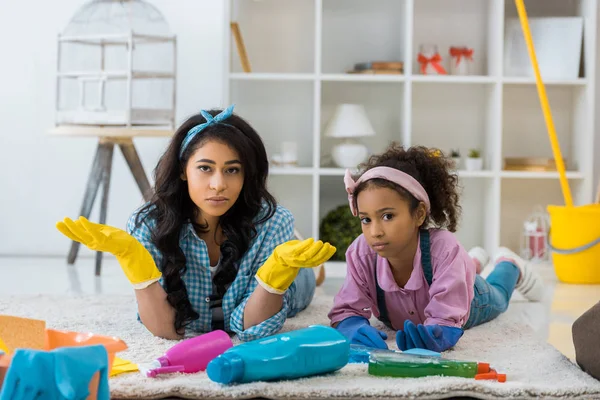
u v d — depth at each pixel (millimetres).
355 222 3168
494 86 3145
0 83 3383
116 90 3260
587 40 3148
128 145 2908
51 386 1000
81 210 2928
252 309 1614
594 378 1399
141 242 1702
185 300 1675
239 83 3361
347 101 3371
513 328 1871
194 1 3357
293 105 3381
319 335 1361
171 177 1677
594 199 3316
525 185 3418
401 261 1710
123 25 3002
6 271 2916
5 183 3406
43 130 3393
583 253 2705
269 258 1594
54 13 3365
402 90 3238
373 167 1681
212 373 1263
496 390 1266
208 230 1723
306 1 3365
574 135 3279
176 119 3367
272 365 1292
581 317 1438
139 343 1625
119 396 1222
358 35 3367
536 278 2316
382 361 1360
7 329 1214
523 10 2721
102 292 2447
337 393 1236
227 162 1597
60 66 3016
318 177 3129
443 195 1742
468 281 1718
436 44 3344
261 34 3371
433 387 1257
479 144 3389
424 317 1769
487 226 3270
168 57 3273
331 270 2967
